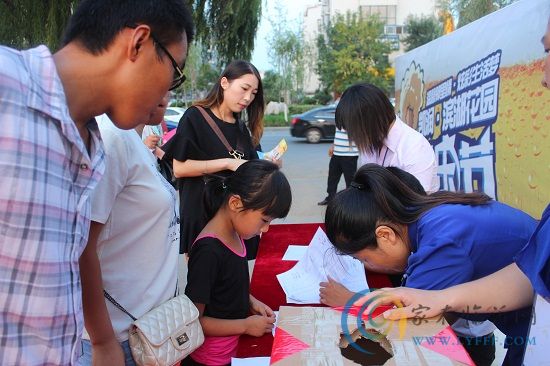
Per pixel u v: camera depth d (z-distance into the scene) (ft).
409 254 4.14
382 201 3.98
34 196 2.34
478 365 5.38
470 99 11.92
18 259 2.35
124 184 3.83
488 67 10.89
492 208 4.03
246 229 4.92
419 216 3.99
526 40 9.16
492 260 3.79
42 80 2.45
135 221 4.05
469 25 12.02
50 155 2.42
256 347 4.38
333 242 4.25
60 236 2.51
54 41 16.87
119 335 4.10
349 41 82.38
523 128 9.30
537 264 3.05
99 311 3.65
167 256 4.42
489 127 10.87
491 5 42.52
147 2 2.73
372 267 5.55
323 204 19.63
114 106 2.89
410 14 104.32
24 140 2.30
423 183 6.62
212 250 4.72
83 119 2.83
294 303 5.04
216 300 4.82
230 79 7.97
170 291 4.45
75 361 2.71
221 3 21.63
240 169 4.95
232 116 8.35
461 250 3.68
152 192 4.06
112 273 4.07
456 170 12.91
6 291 2.37
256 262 6.35
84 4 2.79
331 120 43.47
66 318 2.59
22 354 2.46
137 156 3.96
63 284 2.56
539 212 8.78
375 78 81.05
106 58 2.74
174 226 4.56
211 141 7.96
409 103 17.84
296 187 23.61
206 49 23.80
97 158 2.92
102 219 3.59
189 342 4.19
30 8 17.19
